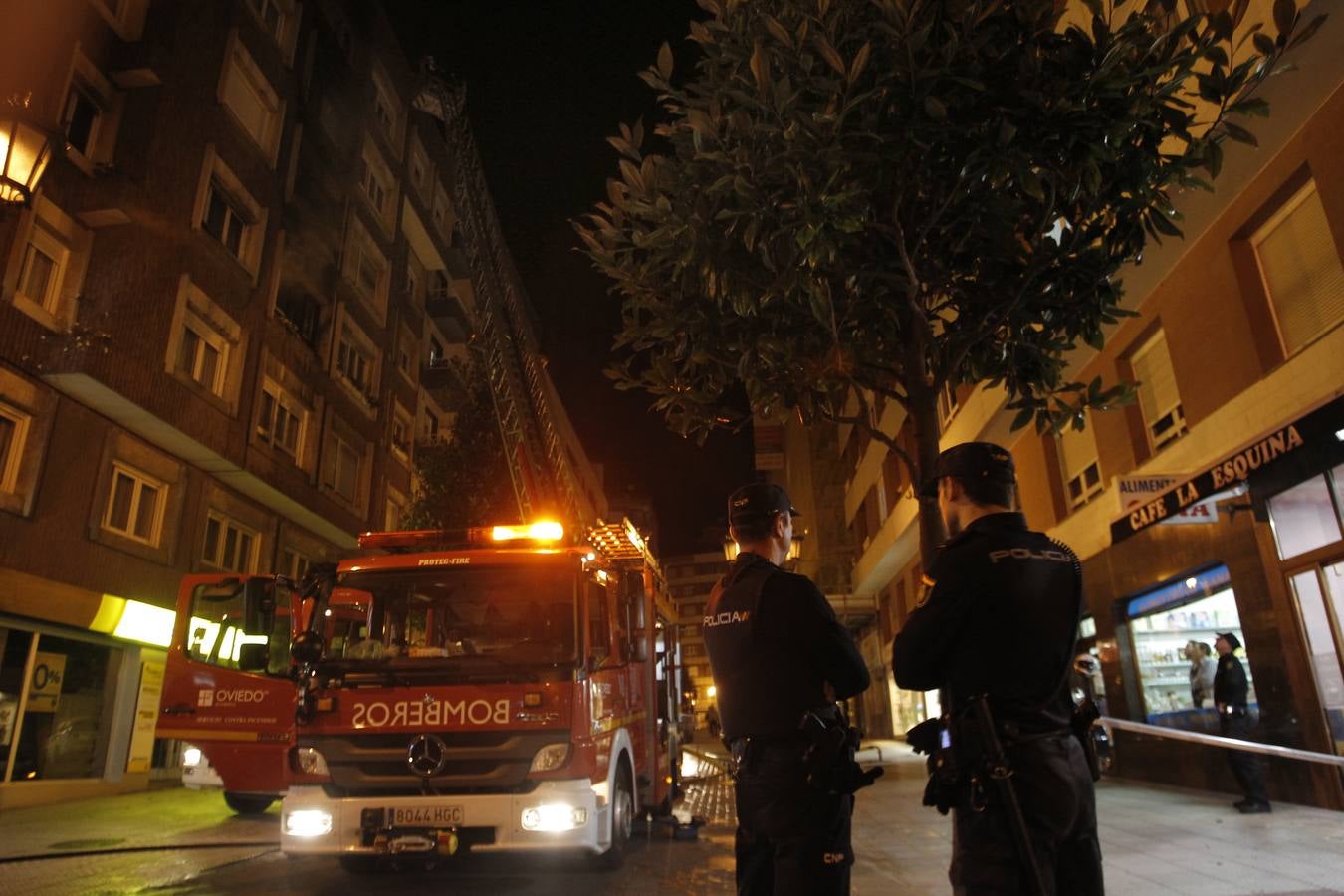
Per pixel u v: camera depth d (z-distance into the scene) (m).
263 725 10.04
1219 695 8.55
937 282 4.33
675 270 4.37
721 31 4.14
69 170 14.02
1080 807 2.34
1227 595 9.98
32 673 12.80
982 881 2.27
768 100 3.65
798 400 4.46
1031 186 3.56
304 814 5.93
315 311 22.41
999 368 4.54
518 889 6.41
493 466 18.06
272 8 20.81
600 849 6.17
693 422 4.73
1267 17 7.54
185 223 16.14
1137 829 7.57
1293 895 4.98
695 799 12.16
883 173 3.73
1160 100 3.69
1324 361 8.30
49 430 13.26
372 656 6.35
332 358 22.55
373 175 27.17
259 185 19.19
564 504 13.41
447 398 30.12
